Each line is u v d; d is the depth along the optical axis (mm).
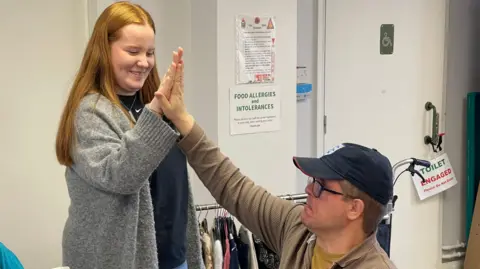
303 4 3568
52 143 2723
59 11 2680
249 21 3023
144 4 3000
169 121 1732
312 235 1597
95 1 2684
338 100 3725
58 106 2721
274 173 3229
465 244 4258
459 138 4172
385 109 3861
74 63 2742
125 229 1666
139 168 1531
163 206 1852
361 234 1487
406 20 3830
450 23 4023
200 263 2047
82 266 1732
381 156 1489
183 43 3158
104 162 1573
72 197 1736
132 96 1826
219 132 3023
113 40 1686
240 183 1727
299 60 3609
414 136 3977
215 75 2988
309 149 3727
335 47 3668
